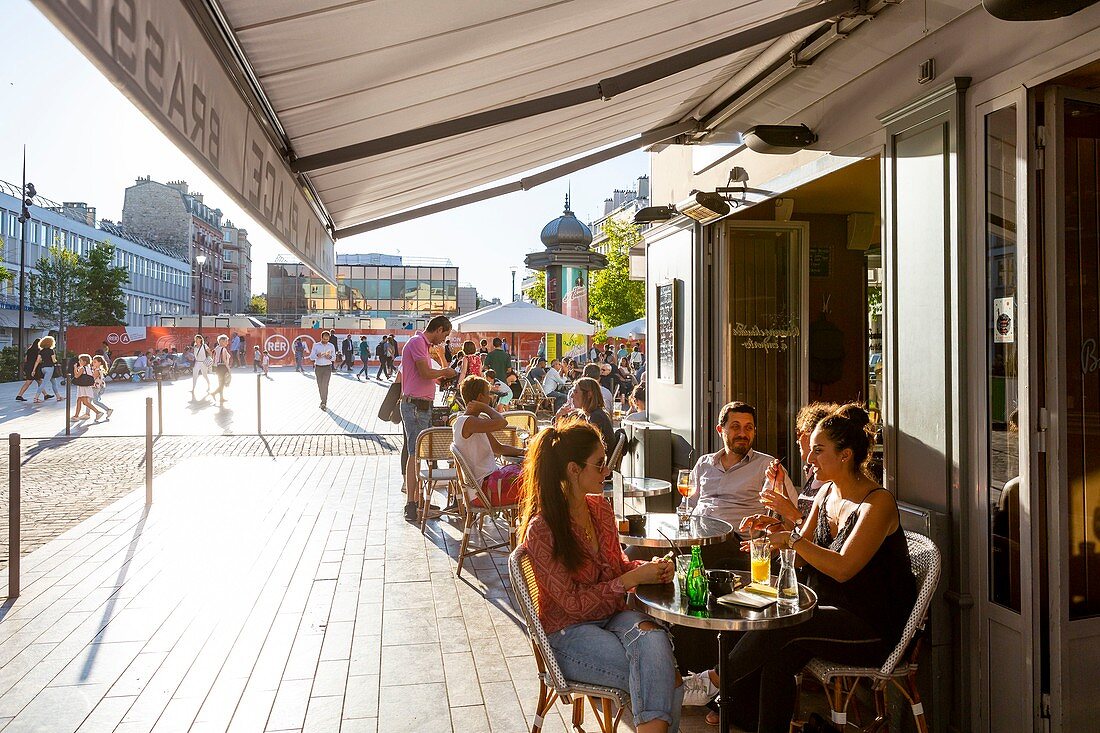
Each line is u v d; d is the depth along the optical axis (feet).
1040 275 11.27
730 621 9.73
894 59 14.23
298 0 6.51
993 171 11.85
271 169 9.24
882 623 10.84
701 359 24.40
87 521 26.21
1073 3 9.36
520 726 12.29
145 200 301.63
